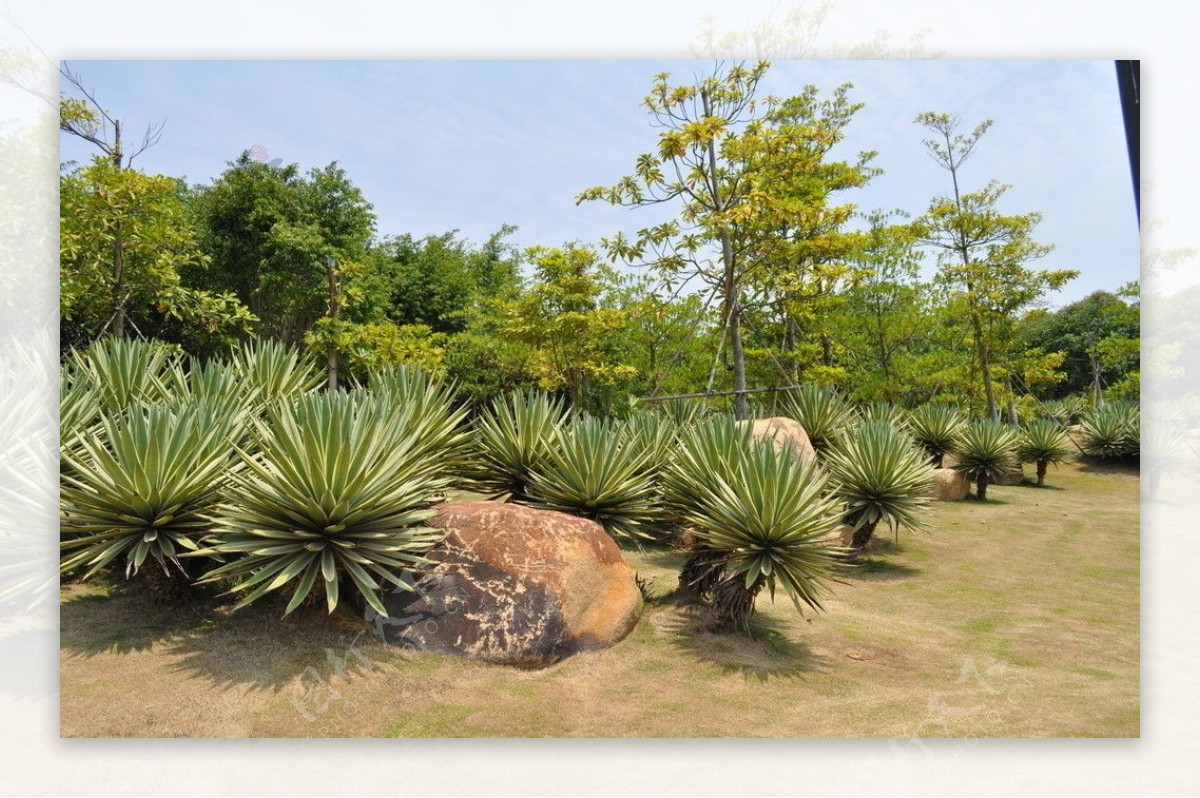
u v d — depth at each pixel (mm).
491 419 6301
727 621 4516
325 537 3852
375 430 4117
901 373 14922
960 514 9594
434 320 21781
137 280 7688
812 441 9234
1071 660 4293
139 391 5637
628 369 13891
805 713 3471
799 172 10914
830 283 12828
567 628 3959
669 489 5441
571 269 13648
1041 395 19938
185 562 4035
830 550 4414
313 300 15383
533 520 4285
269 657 3598
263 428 4441
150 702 3156
